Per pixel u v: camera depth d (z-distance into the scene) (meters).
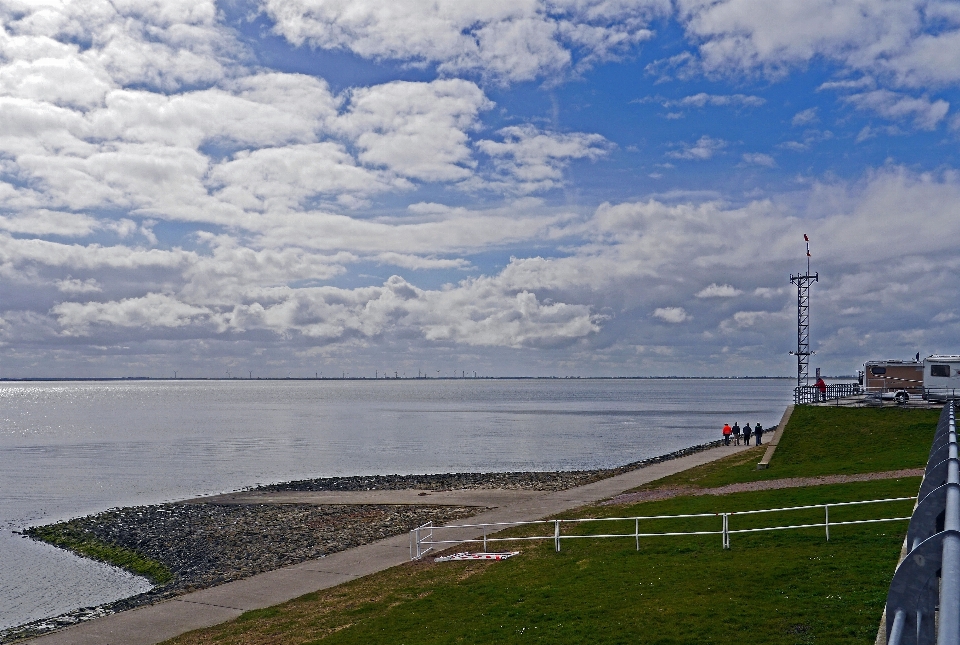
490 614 21.64
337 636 21.56
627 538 30.88
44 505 58.75
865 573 20.53
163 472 78.25
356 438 119.56
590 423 150.38
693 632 17.45
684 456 70.44
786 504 33.16
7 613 31.66
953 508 6.11
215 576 34.94
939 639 3.62
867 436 51.22
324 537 41.75
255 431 135.50
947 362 61.88
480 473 73.00
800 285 68.69
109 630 24.47
